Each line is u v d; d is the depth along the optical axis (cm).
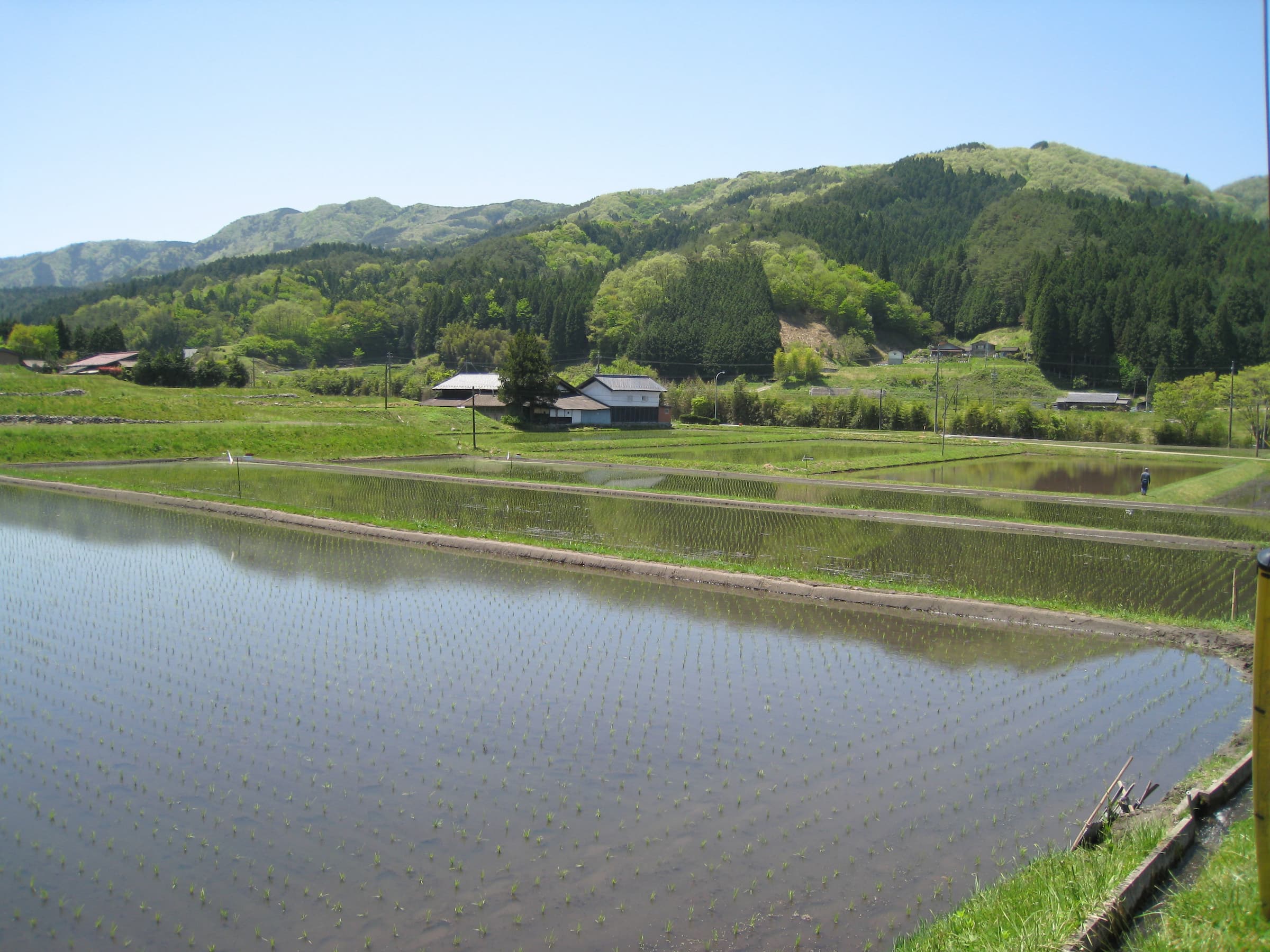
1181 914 767
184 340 17450
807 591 2219
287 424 6356
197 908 866
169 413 6538
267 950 802
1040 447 8025
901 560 2672
